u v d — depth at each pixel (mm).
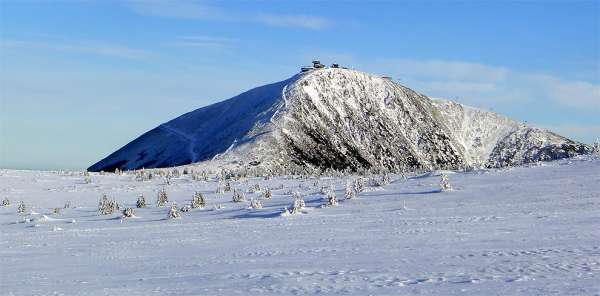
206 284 11484
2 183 54000
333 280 10984
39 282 13047
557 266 11000
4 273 14867
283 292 10156
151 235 22422
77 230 26016
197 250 17328
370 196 32750
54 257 17688
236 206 33625
